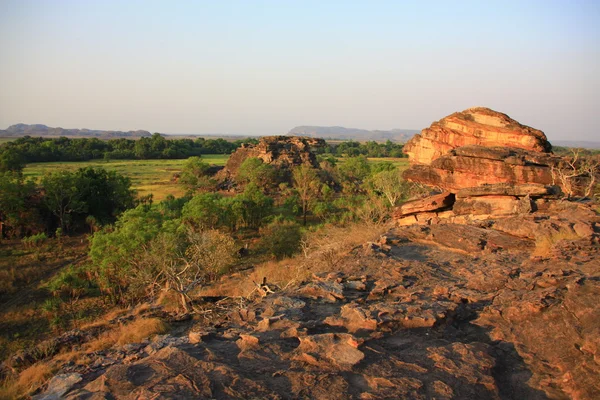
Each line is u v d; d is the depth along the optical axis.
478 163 22.88
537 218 17.31
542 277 11.00
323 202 65.44
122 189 59.84
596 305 8.16
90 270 33.25
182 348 8.49
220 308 15.78
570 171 20.83
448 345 8.09
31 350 16.00
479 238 16.95
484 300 10.57
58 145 151.38
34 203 51.22
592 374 6.53
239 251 39.88
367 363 7.45
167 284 21.34
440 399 6.33
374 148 199.62
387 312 9.44
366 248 17.52
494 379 6.95
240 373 7.10
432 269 13.95
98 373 8.24
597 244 13.12
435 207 23.83
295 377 6.96
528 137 24.00
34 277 36.06
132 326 15.01
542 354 7.68
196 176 88.38
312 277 14.90
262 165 80.56
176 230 32.75
